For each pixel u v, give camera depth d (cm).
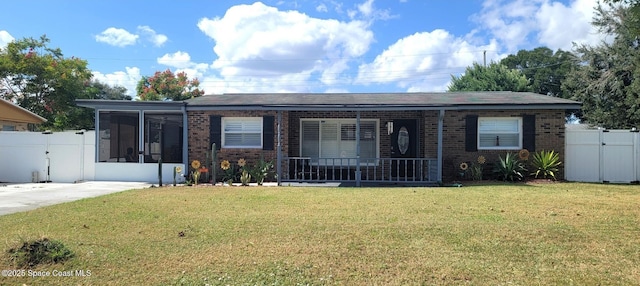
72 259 462
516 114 1339
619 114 2528
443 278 413
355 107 1243
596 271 432
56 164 1413
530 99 1383
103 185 1279
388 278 413
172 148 1405
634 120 2464
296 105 1268
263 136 1382
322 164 1498
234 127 1405
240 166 1372
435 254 489
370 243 534
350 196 965
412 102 1312
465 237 562
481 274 423
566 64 3822
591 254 489
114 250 501
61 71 2672
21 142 1405
